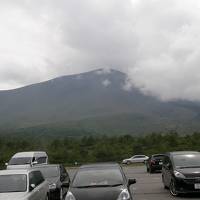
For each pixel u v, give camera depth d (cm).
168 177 1978
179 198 1797
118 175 1319
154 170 3862
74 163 7631
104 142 10312
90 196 1193
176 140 8850
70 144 10269
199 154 2006
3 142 9900
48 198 1511
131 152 8412
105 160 8144
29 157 2806
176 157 1977
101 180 1288
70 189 1254
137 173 4000
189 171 1823
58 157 8044
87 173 1334
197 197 1809
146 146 9350
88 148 10044
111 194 1198
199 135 9338
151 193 2062
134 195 2003
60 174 1911
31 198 1230
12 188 1282
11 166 2698
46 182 1533
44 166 1950
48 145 10106
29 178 1335
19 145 9650
